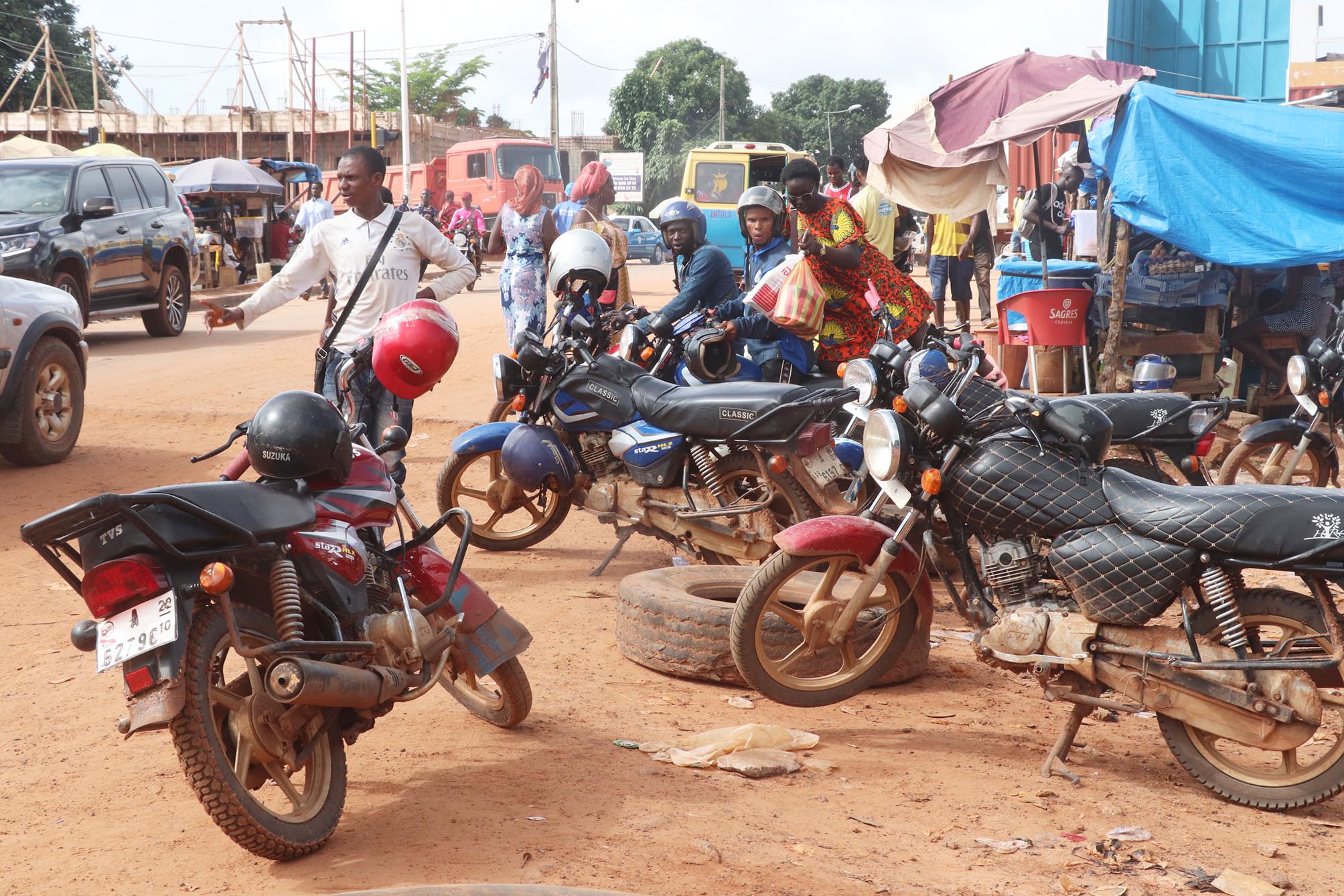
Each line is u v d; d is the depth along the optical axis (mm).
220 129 52438
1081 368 9930
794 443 5707
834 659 4930
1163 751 4699
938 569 4750
